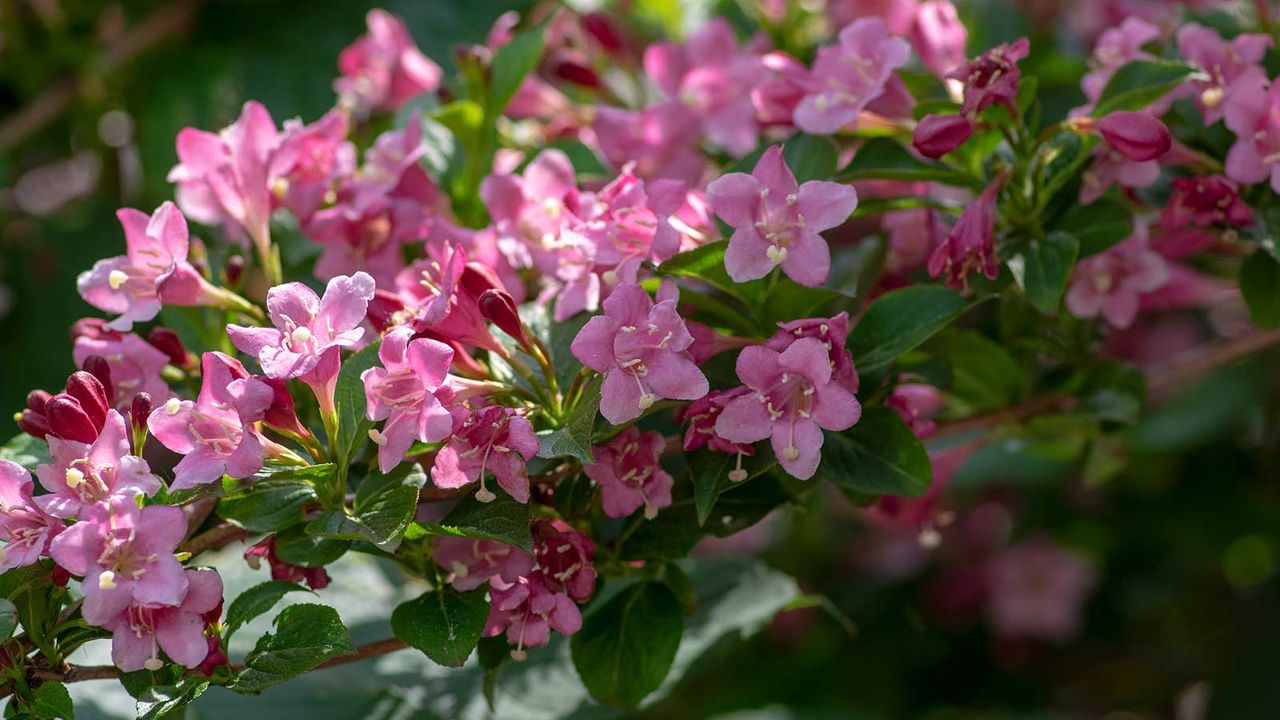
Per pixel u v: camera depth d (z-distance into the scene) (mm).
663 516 1220
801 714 1856
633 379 1164
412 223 1271
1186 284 1382
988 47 1571
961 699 1930
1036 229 1248
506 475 1167
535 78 1403
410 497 1169
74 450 1168
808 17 1452
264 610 1169
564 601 1186
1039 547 1960
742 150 1354
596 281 1215
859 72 1252
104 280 1220
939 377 1258
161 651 1171
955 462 1336
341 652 1163
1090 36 1537
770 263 1181
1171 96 1266
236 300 1230
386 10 1645
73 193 1893
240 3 1683
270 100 1636
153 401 1222
